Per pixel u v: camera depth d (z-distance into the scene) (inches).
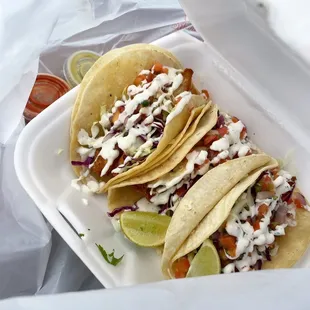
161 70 18.1
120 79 17.8
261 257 16.4
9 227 17.9
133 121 17.1
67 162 17.7
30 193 16.4
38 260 17.9
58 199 16.8
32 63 16.5
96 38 21.2
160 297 9.7
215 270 15.7
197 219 15.6
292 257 16.6
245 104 18.4
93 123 17.7
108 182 16.8
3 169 18.1
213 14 15.4
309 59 13.2
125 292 9.7
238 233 15.8
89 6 19.8
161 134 17.0
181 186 16.9
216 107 17.6
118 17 20.9
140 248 16.7
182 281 10.2
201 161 16.7
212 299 9.7
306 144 17.5
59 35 20.3
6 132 17.0
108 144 17.3
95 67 18.0
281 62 14.8
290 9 12.9
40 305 9.4
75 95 17.8
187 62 19.3
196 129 17.0
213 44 17.3
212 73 19.0
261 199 16.6
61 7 16.4
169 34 20.3
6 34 15.8
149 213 16.9
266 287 9.9
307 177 17.8
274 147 18.2
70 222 16.6
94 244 16.2
